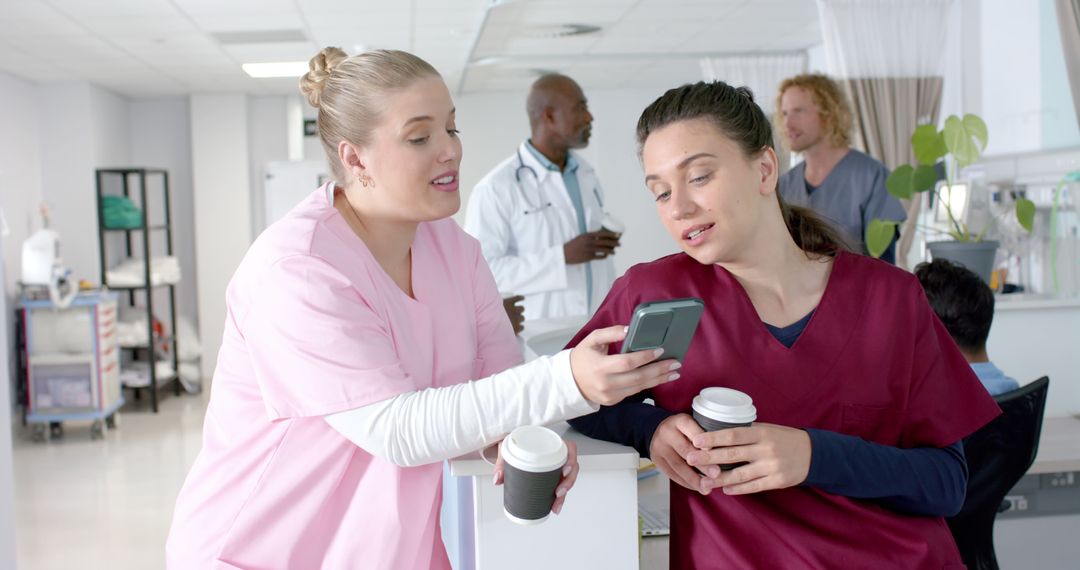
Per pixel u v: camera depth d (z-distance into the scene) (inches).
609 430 45.8
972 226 153.6
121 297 323.9
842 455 40.6
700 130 40.8
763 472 39.5
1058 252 168.2
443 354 47.8
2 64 249.0
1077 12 160.4
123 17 203.8
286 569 42.9
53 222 281.7
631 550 44.2
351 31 234.4
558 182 131.6
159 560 144.9
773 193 44.5
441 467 45.9
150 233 327.0
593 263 134.6
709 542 44.2
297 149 335.6
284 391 40.7
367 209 43.9
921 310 44.7
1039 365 135.6
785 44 281.1
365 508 43.0
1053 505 87.3
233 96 319.9
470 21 230.8
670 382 45.6
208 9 201.3
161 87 301.1
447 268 49.1
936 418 44.6
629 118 390.3
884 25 211.8
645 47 281.1
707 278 45.7
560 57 294.7
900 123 213.8
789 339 44.8
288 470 42.7
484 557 43.4
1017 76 191.6
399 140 41.2
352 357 39.4
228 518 43.5
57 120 282.2
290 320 39.6
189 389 303.0
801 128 116.0
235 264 322.7
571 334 90.7
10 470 89.5
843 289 44.4
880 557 42.8
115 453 218.2
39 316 229.6
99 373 232.1
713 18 239.1
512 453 36.8
